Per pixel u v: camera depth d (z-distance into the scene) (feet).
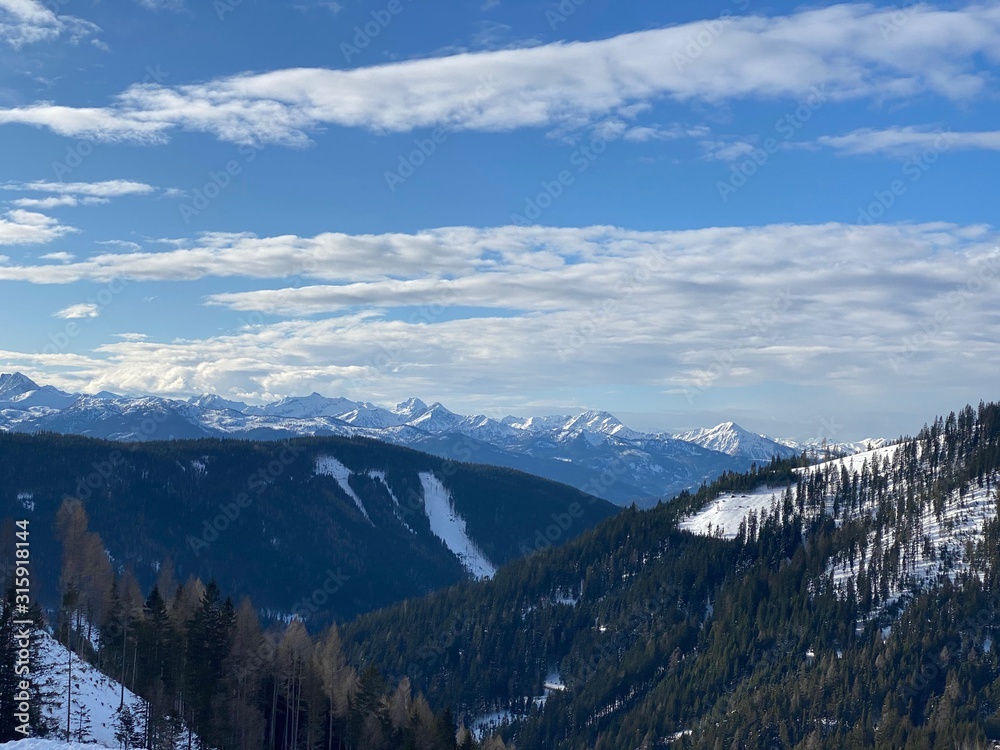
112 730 371.76
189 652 415.03
